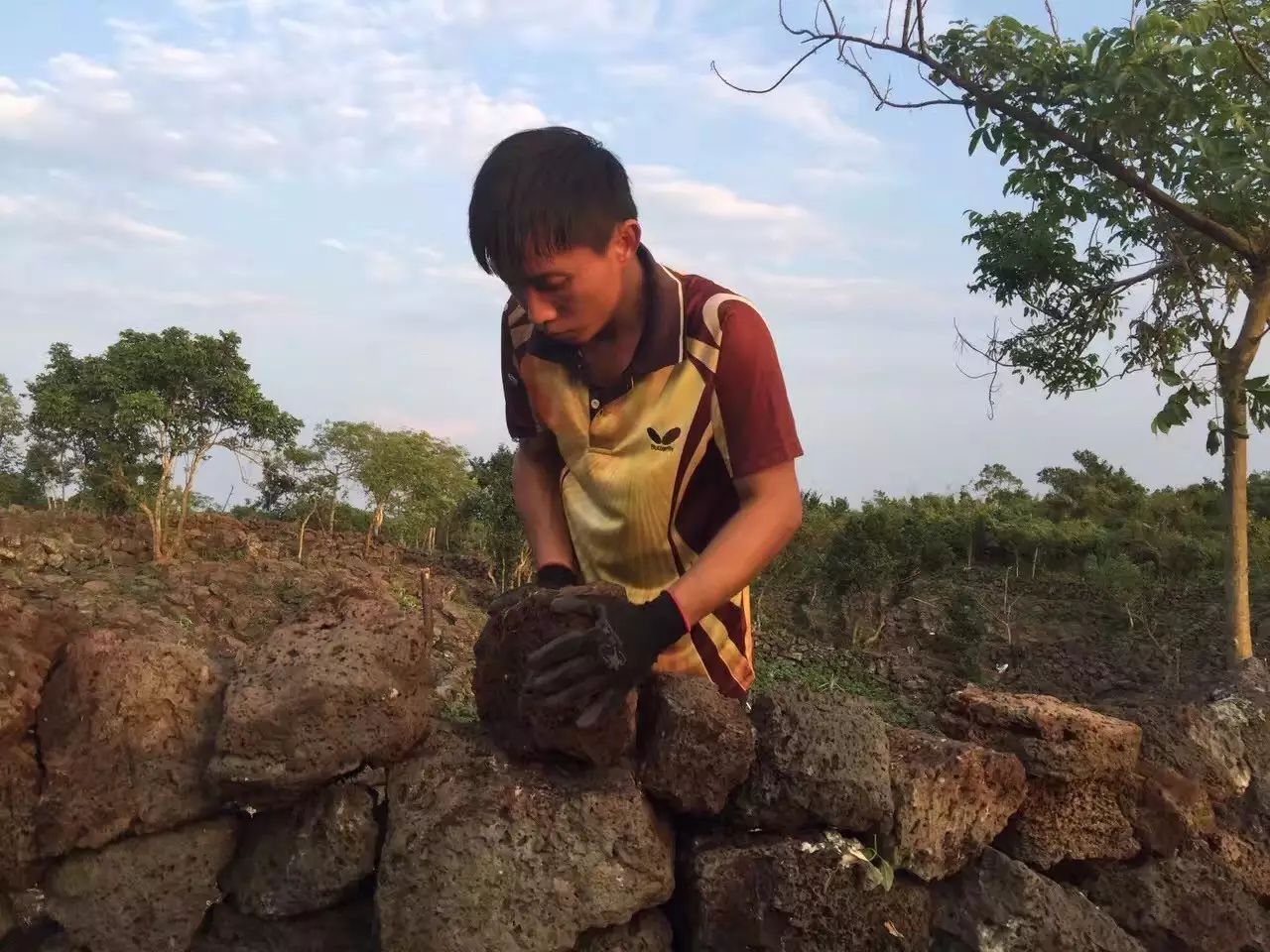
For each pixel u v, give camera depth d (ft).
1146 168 26.37
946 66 26.25
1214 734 9.47
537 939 6.42
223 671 7.09
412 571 48.73
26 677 6.57
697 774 6.86
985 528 61.77
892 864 7.38
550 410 7.38
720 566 6.45
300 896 6.69
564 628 6.35
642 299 6.87
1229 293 29.63
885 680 38.83
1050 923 7.72
